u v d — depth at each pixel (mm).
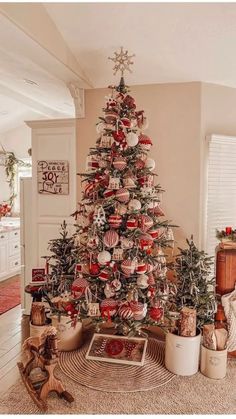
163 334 3357
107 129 2590
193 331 2701
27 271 4164
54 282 3125
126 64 2832
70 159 3869
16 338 3504
